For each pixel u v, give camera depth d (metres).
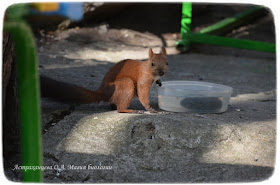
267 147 9.20
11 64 8.73
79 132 9.16
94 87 12.43
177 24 23.50
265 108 11.59
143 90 9.99
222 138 9.08
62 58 17.03
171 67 17.80
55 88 9.52
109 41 20.89
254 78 16.83
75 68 15.30
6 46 8.35
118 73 10.23
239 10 25.56
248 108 11.45
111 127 9.16
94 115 9.57
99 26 21.94
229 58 20.59
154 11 23.80
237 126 9.45
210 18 24.72
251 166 8.62
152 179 8.36
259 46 20.17
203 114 10.27
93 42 20.34
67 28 20.94
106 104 11.00
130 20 23.12
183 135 8.95
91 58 17.83
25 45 7.46
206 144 8.94
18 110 9.15
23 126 8.11
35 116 8.05
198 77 16.31
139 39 21.77
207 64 19.03
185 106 10.23
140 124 9.12
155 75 9.84
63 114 9.77
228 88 10.83
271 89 15.01
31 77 7.60
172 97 10.20
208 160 8.71
